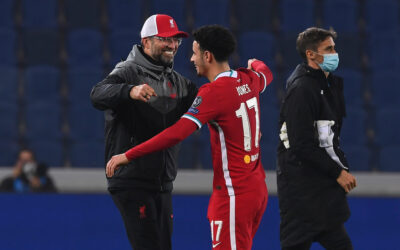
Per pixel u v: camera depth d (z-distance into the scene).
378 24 35.91
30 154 23.69
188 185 24.41
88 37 33.84
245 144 11.55
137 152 10.93
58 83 32.12
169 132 10.94
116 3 35.12
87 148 29.88
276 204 20.11
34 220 19.69
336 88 13.09
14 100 31.69
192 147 29.64
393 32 35.75
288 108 12.62
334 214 12.84
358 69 34.34
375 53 34.75
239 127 11.45
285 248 13.25
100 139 30.55
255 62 13.60
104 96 11.10
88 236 19.77
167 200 12.88
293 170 12.94
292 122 12.51
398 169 30.45
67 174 24.89
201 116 11.09
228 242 11.60
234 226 11.54
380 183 24.64
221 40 11.52
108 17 35.09
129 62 12.14
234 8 35.56
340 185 12.87
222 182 11.64
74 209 19.80
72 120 30.81
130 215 12.38
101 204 19.89
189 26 34.62
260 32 34.66
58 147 29.88
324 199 12.82
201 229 19.95
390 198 20.31
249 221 11.66
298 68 12.92
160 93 12.24
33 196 19.73
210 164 29.53
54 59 33.41
